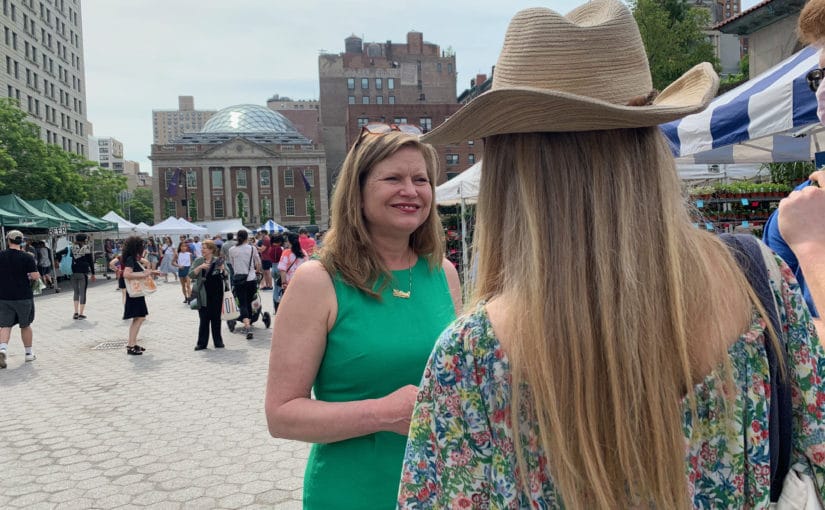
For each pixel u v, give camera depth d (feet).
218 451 14.39
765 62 59.62
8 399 20.26
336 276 5.50
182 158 267.18
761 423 2.71
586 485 2.56
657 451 2.52
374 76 313.53
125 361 26.66
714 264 2.80
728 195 19.52
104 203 160.86
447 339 2.81
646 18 85.15
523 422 2.67
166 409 18.29
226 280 31.78
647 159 2.86
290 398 5.24
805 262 3.46
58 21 228.02
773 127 12.74
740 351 2.72
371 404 5.01
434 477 2.79
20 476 13.10
